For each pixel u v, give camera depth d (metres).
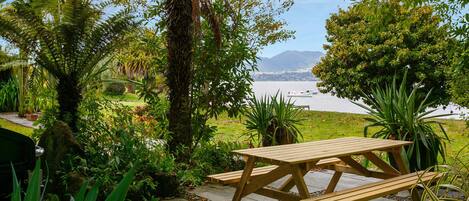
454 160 2.55
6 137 3.26
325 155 3.42
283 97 6.61
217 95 6.21
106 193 4.00
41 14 6.71
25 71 12.48
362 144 4.12
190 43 5.73
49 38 5.68
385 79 13.86
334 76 15.21
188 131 5.71
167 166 4.74
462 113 6.43
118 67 12.60
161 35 6.41
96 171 4.14
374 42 13.97
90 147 4.63
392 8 5.30
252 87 6.39
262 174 3.89
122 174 4.29
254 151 3.69
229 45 6.30
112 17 5.92
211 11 5.84
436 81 13.35
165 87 6.31
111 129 4.97
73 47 5.73
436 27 13.02
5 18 5.98
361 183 5.29
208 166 5.49
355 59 14.44
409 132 4.95
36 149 3.68
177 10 5.64
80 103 5.66
